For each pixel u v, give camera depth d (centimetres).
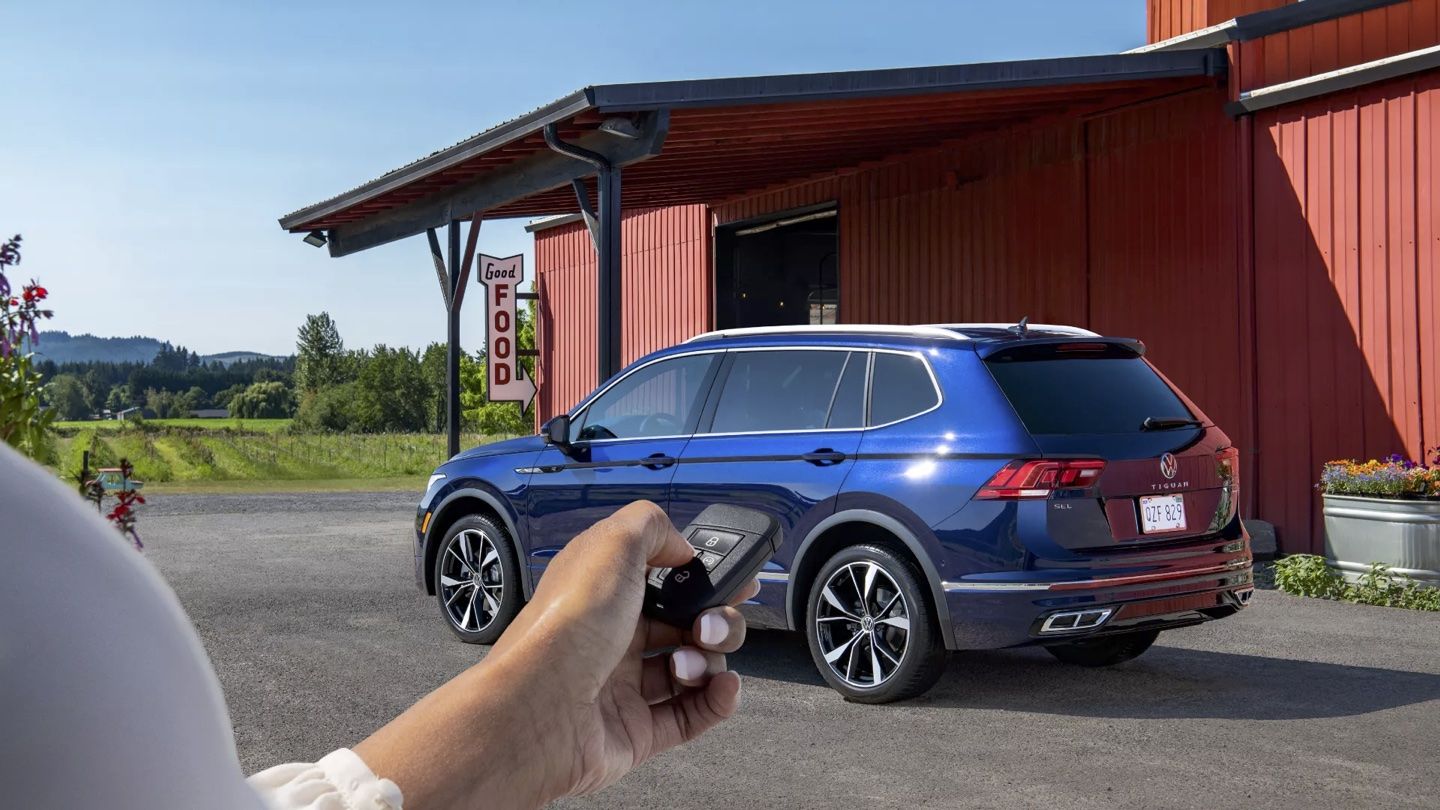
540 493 680
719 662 86
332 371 10438
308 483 2436
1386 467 843
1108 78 1011
